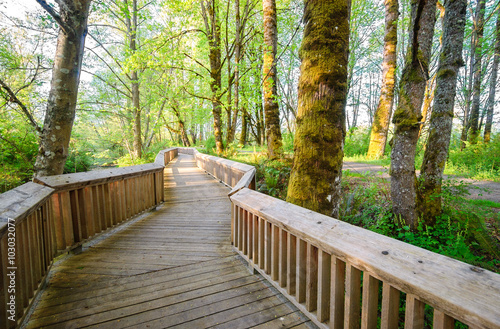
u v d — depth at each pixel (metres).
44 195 2.45
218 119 13.79
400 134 3.83
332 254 1.71
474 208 4.06
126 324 1.98
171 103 12.65
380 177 6.20
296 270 2.12
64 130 3.66
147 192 5.07
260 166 7.77
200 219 4.77
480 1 9.29
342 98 2.74
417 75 3.58
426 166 3.92
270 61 7.89
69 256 3.18
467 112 12.27
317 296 1.95
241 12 14.11
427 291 1.16
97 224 3.54
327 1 2.63
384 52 11.95
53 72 3.55
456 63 3.65
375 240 1.58
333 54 2.65
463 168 8.13
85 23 3.62
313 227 1.96
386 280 1.36
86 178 3.32
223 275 2.73
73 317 2.06
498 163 8.20
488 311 0.98
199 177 10.00
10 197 2.08
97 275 2.72
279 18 11.53
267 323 2.00
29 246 2.11
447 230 3.55
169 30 11.30
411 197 3.77
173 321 2.02
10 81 6.74
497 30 8.62
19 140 7.34
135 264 2.97
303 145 2.81
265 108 8.05
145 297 2.33
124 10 8.68
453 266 1.24
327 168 2.73
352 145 15.42
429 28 3.46
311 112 2.74
